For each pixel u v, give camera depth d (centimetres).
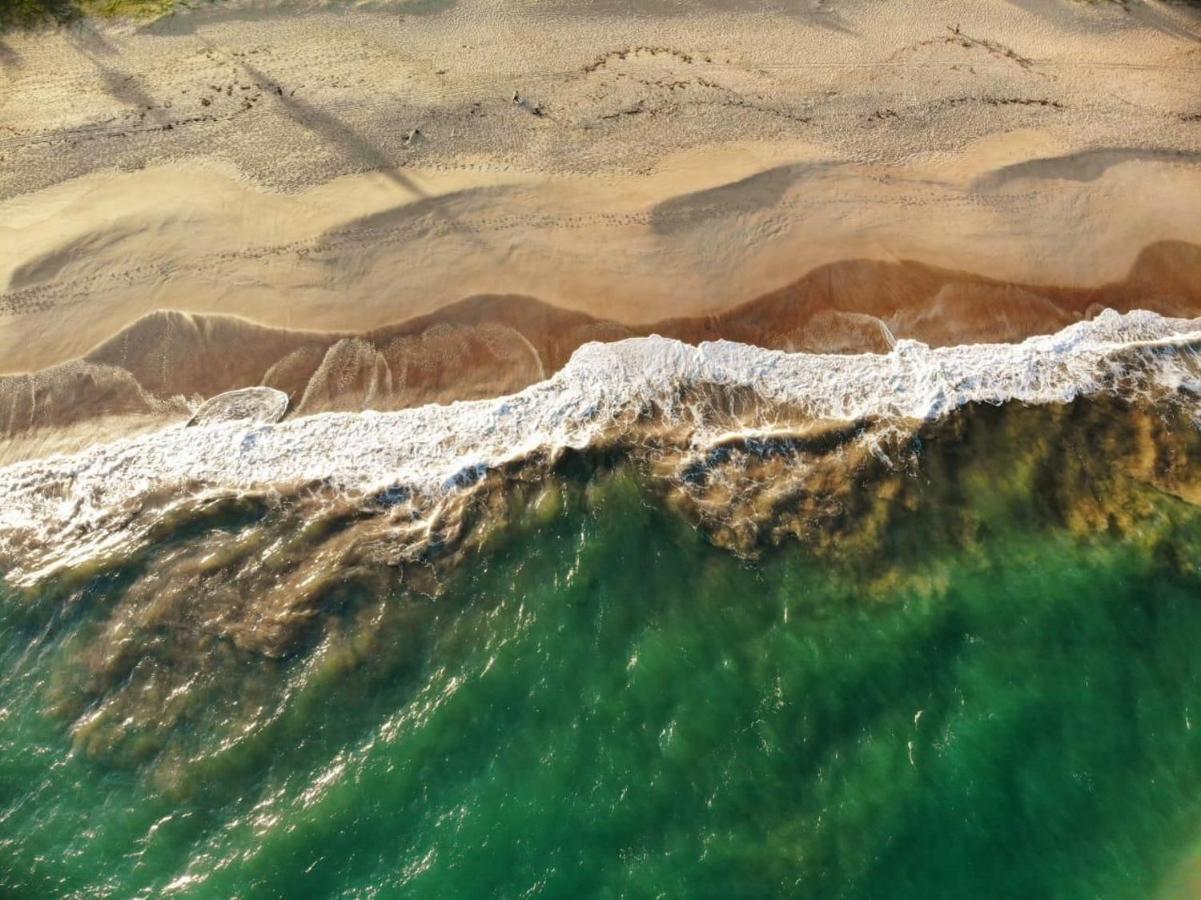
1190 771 1426
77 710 1463
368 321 1903
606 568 1602
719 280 1978
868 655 1520
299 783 1394
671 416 1800
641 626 1541
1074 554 1641
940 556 1638
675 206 2052
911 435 1783
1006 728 1453
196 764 1410
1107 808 1391
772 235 2036
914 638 1541
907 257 2023
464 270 1961
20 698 1477
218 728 1442
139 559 1614
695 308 1944
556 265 1973
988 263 2027
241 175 2064
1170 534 1658
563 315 1920
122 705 1466
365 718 1452
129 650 1518
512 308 1925
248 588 1583
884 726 1451
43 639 1536
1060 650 1530
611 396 1817
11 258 1942
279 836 1343
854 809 1376
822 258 2012
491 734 1435
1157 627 1552
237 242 1973
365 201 2030
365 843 1345
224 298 1914
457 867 1323
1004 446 1778
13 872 1316
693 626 1541
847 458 1752
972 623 1559
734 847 1338
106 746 1427
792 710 1459
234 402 1814
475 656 1511
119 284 1925
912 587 1600
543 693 1472
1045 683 1499
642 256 1992
